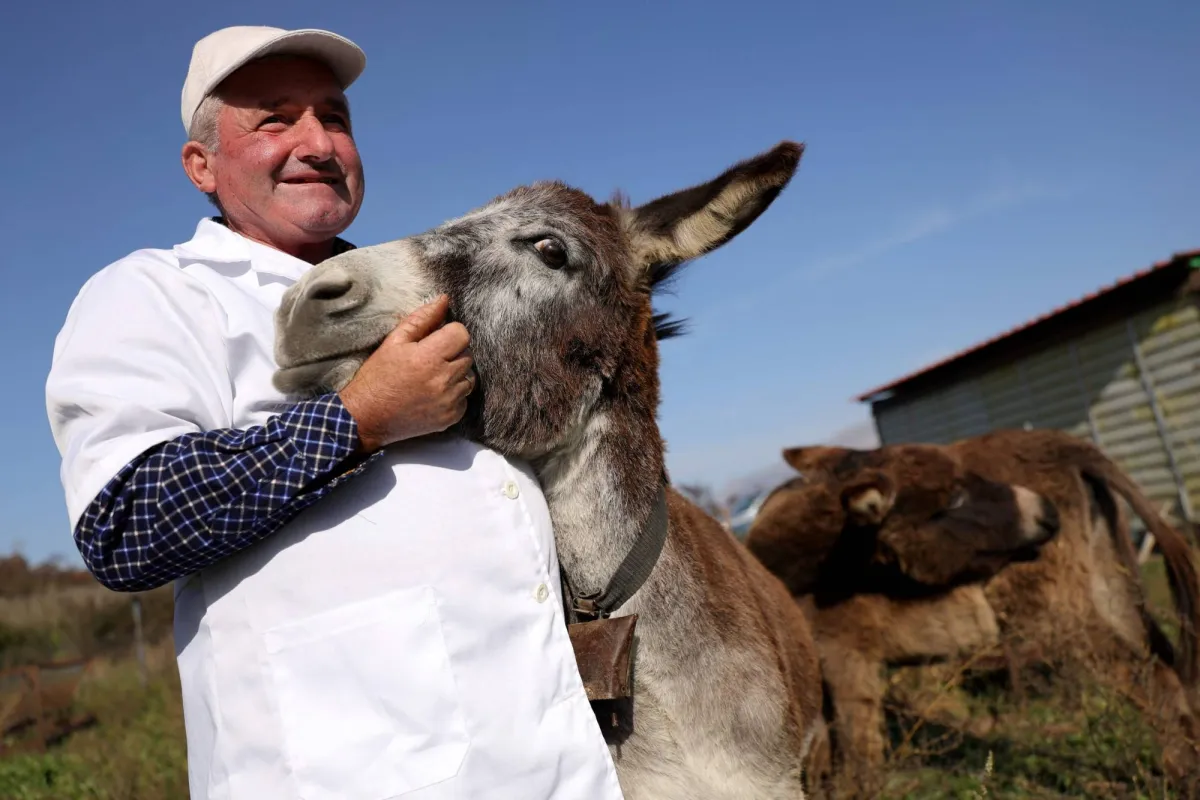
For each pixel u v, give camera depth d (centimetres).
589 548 212
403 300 191
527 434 200
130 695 914
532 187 229
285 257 209
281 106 218
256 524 158
